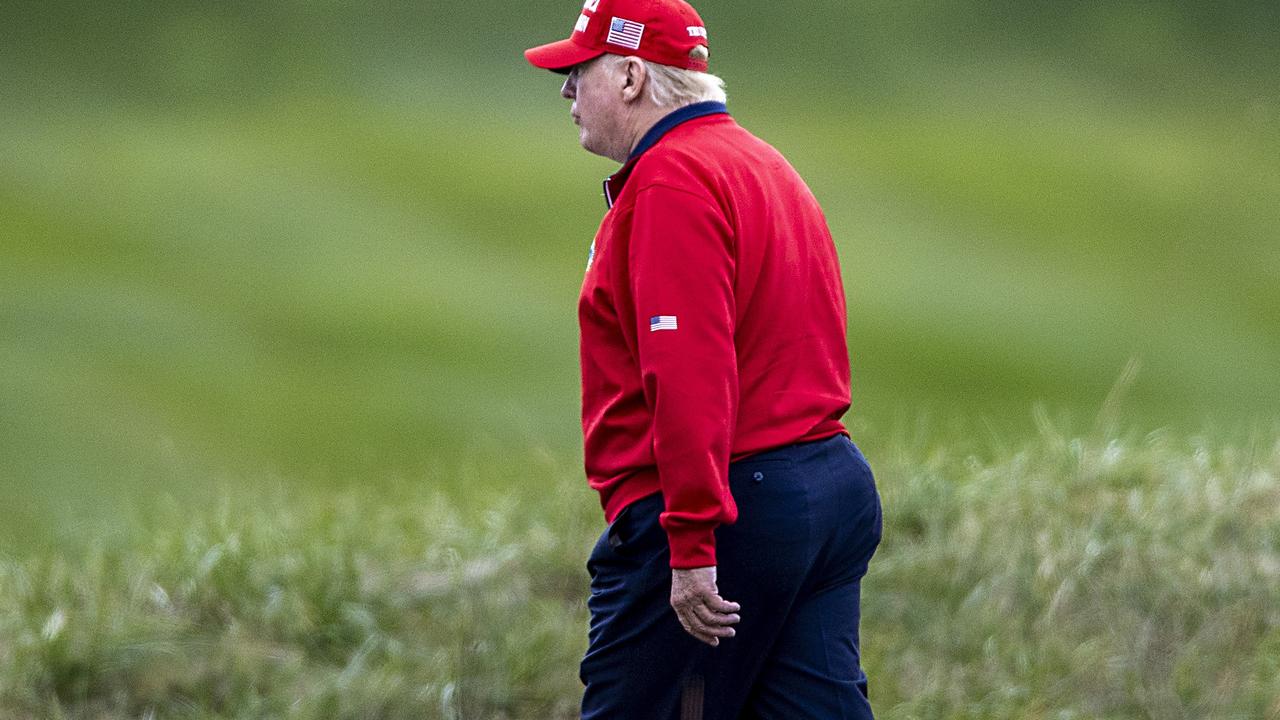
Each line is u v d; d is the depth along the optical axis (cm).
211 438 7481
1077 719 1644
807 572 1225
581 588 1908
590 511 2073
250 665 1700
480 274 12700
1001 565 1880
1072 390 9081
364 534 2061
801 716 1248
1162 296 12456
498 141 18288
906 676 1736
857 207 15238
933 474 2103
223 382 8906
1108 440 2186
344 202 14912
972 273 12912
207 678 1686
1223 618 1759
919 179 16488
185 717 1612
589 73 1266
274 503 2191
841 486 1239
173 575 1881
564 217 14950
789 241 1236
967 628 1788
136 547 2008
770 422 1217
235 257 12838
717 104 1264
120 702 1644
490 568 1927
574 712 1680
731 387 1160
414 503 2211
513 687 1691
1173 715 1641
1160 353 10512
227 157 16625
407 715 1648
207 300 11419
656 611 1237
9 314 10375
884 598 1845
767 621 1227
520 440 3036
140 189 14912
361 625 1792
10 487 5684
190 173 15712
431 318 11188
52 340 9731
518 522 2075
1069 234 14512
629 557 1249
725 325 1162
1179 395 9044
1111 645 1745
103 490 5544
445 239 13938
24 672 1650
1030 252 13862
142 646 1695
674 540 1162
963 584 1862
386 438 7494
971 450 2225
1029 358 10088
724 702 1248
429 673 1709
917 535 1981
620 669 1259
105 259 12431
